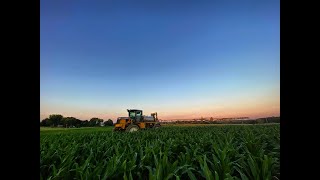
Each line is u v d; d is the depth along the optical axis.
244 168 3.45
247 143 5.25
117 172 3.63
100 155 5.84
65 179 3.55
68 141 8.85
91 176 3.30
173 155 5.90
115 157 3.95
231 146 5.15
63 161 4.18
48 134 11.42
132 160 3.98
